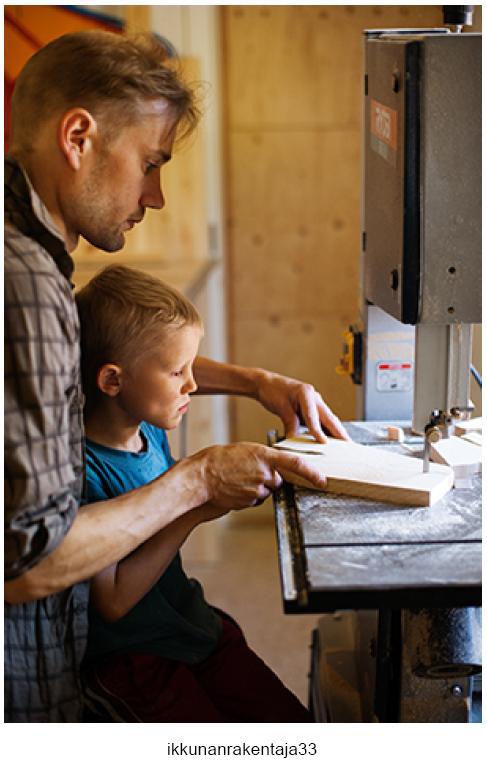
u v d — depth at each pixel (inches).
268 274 137.9
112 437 61.4
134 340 57.9
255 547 133.3
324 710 71.9
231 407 142.7
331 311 139.3
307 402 67.2
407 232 54.4
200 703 58.4
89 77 51.1
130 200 54.3
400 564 46.8
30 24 119.0
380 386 73.5
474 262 54.9
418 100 53.0
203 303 129.9
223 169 133.1
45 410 46.1
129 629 59.3
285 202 134.8
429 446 57.3
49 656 51.3
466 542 49.6
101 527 49.4
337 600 44.4
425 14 127.2
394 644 56.1
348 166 133.2
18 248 46.5
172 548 56.0
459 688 53.7
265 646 108.5
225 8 126.7
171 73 53.7
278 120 131.2
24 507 45.6
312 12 127.1
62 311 47.4
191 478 53.7
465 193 53.9
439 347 60.5
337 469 57.9
